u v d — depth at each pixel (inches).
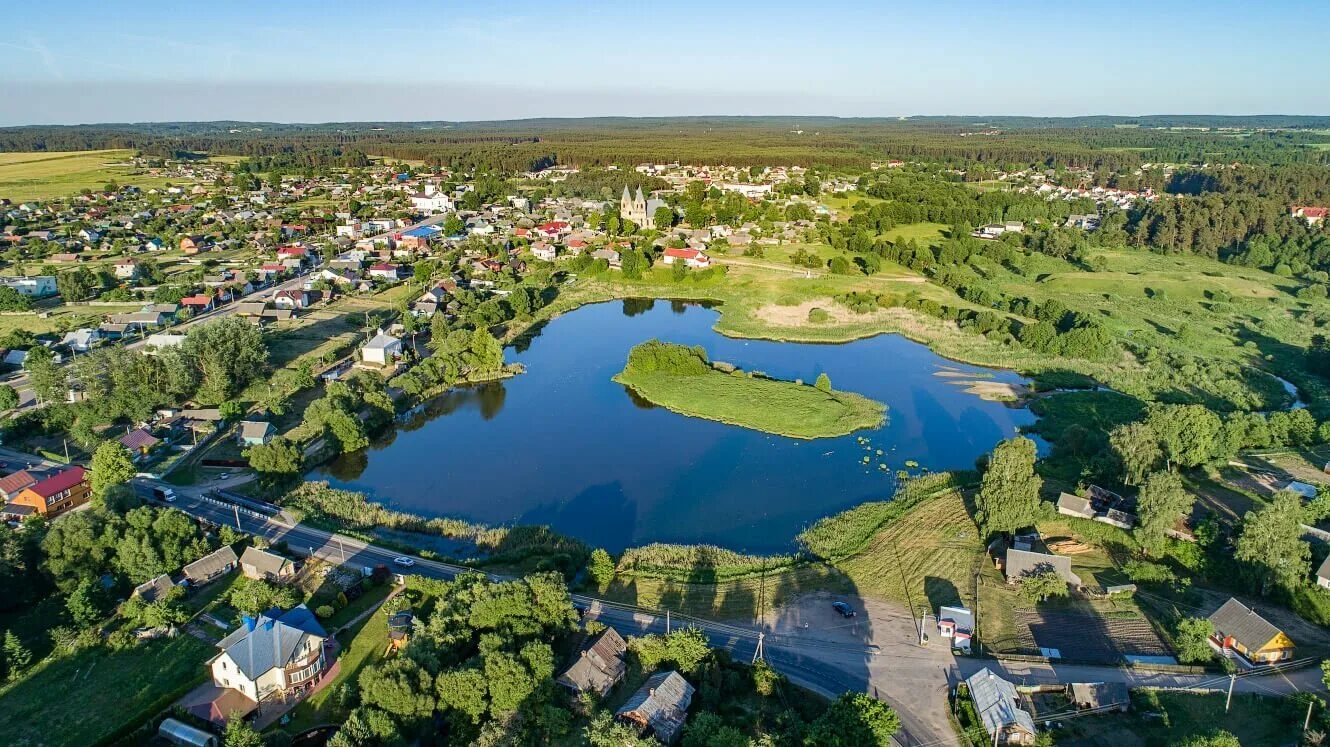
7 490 4566.9
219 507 4682.6
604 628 3427.7
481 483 5246.1
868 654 3437.5
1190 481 4977.9
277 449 4960.6
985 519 4375.0
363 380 6471.5
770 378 7194.9
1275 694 3117.6
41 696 3125.0
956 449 5787.4
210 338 6343.5
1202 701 3100.4
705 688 3095.5
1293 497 3720.5
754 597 3860.7
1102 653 3425.2
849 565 4151.1
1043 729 2947.8
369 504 4830.2
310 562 4104.3
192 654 3380.9
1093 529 4397.1
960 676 3297.2
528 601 3388.3
